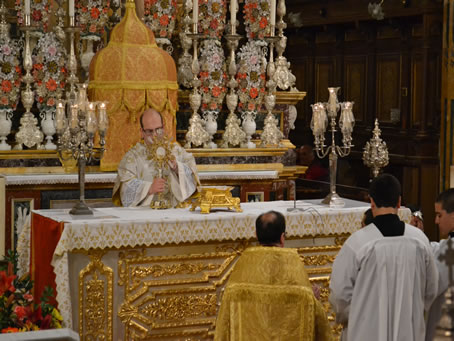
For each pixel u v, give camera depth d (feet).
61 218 19.34
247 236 20.29
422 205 38.34
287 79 31.65
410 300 15.75
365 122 42.98
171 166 22.47
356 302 15.74
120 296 19.43
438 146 37.81
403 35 39.60
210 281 20.30
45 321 16.99
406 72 39.50
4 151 27.32
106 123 20.61
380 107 41.83
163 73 28.71
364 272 15.70
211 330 20.40
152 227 19.25
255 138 32.12
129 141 28.43
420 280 15.97
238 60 31.42
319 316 14.97
